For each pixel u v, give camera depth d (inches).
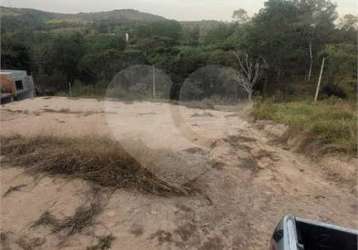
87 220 145.3
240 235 150.4
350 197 201.5
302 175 230.5
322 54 1188.5
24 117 343.9
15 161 190.7
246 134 301.0
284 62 1181.1
